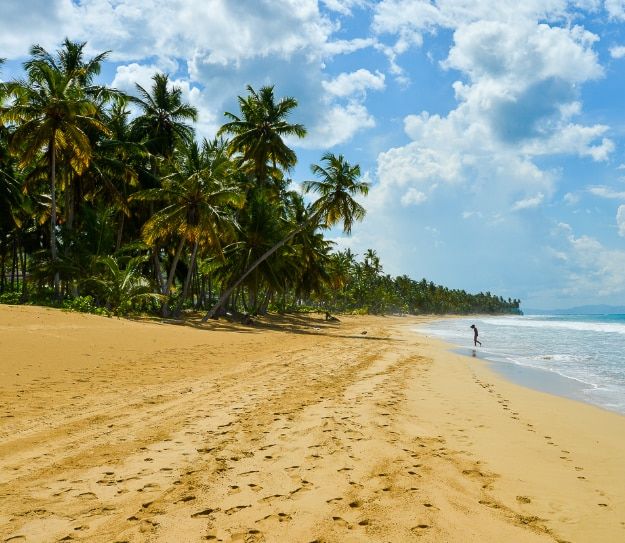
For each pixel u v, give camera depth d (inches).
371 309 4367.6
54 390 328.2
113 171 1147.3
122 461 200.4
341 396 355.6
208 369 463.2
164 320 1039.6
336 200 1225.4
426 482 184.2
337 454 215.9
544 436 267.4
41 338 509.7
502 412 329.1
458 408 335.0
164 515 150.1
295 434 246.8
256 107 1396.4
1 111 981.2
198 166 1120.8
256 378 425.7
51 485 173.0
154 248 1286.9
